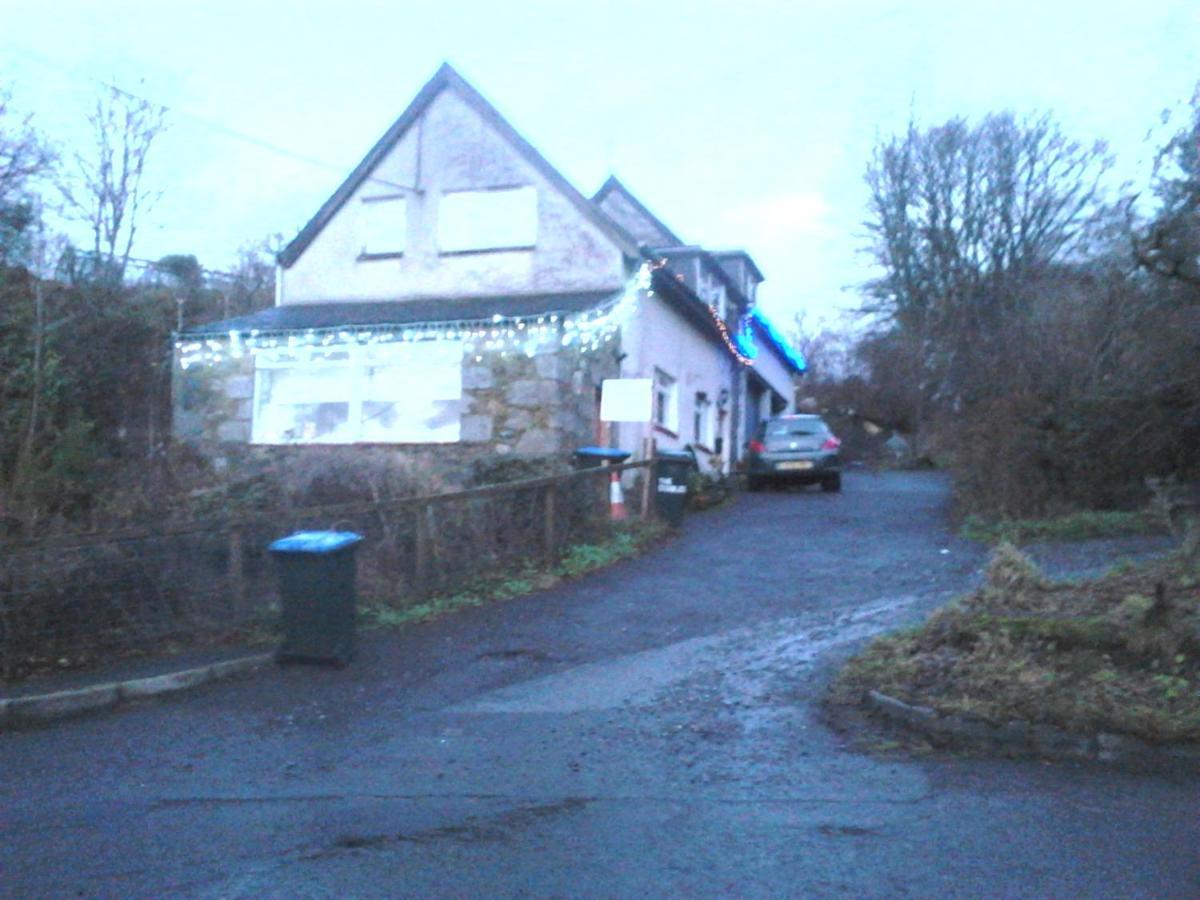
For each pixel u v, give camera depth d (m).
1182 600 9.10
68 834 6.41
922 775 7.04
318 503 13.53
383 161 21.66
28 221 18.59
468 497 13.12
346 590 10.52
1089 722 7.36
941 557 14.70
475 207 21.11
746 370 31.30
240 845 6.11
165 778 7.52
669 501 17.48
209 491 13.78
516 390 18.27
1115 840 5.89
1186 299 15.52
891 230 40.38
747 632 11.16
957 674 8.41
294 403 19.66
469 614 12.18
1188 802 6.48
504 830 6.27
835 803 6.59
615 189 31.94
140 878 5.67
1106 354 16.92
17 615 10.06
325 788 7.19
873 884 5.39
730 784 7.02
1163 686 7.71
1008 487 17.16
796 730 8.12
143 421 19.28
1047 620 8.67
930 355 39.09
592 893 5.34
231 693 9.70
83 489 13.73
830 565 14.54
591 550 14.62
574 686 9.62
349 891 5.42
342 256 21.88
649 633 11.31
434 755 7.88
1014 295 31.66
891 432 43.75
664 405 23.44
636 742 8.04
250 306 30.94
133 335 19.27
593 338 18.95
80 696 9.30
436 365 18.94
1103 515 15.58
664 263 21.64
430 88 21.30
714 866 5.65
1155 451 16.03
